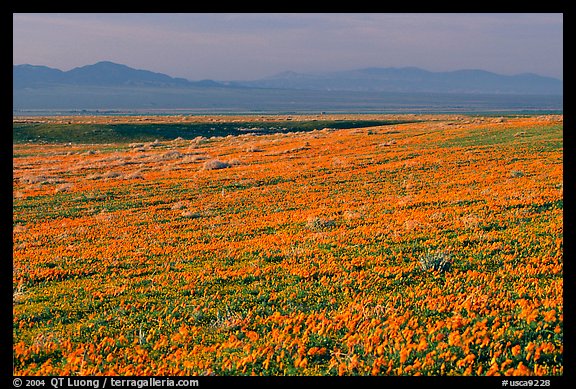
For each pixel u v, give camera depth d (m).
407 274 10.27
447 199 18.36
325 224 16.03
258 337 7.81
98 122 98.50
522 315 7.49
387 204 18.98
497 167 26.41
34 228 19.50
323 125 92.31
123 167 42.94
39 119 123.75
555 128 42.50
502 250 11.20
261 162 41.00
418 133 54.00
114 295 10.41
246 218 19.05
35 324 8.92
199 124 94.31
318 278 10.54
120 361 7.33
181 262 12.82
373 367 6.39
